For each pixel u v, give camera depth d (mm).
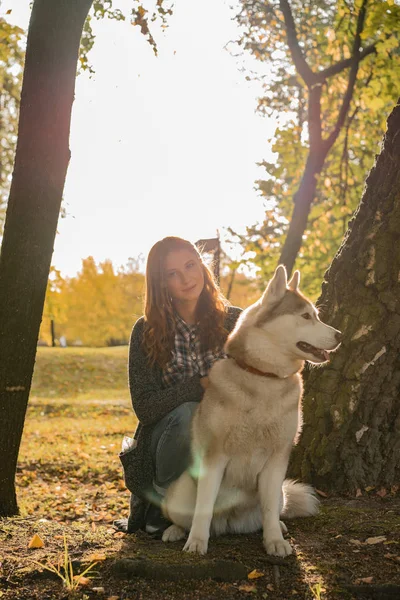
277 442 3264
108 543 3352
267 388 3227
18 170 3998
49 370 20438
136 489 3668
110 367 21547
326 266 11391
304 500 3684
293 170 11516
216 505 3414
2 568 2945
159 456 3596
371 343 4105
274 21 10008
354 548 3072
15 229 3979
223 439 3240
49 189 4004
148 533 3629
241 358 3297
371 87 9438
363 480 4055
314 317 3381
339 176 11219
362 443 4082
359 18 8664
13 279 3963
